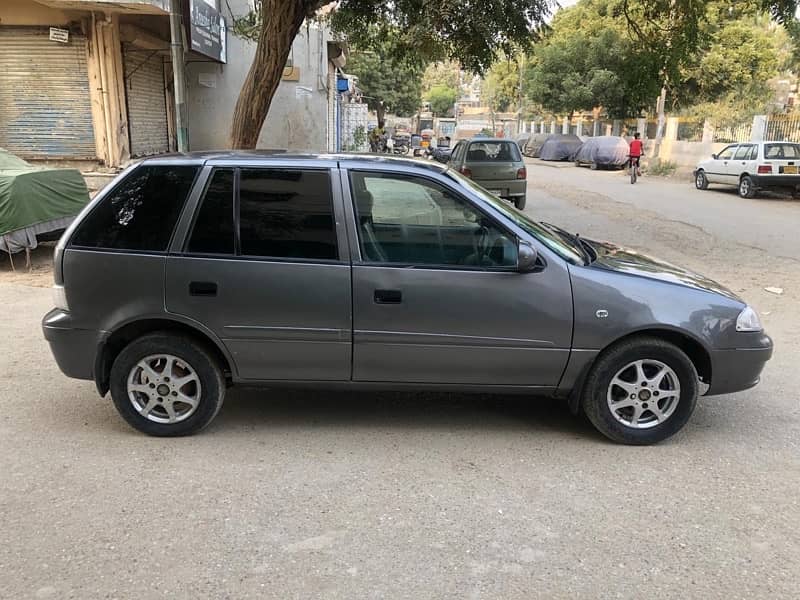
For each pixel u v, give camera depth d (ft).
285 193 13.07
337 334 13.04
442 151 94.73
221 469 12.32
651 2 36.01
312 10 29.35
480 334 13.01
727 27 108.06
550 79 121.90
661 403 13.44
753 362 13.43
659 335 13.32
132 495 11.36
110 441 13.43
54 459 12.62
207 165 13.20
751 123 79.82
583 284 12.94
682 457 13.08
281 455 12.92
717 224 45.21
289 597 8.91
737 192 66.69
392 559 9.75
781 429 14.48
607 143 102.99
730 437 14.05
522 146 149.79
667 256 34.12
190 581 9.20
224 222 13.07
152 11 38.42
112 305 13.08
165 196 13.19
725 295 13.60
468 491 11.67
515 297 12.89
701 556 9.92
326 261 12.96
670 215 49.83
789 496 11.66
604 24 119.65
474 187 14.03
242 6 51.03
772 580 9.39
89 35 39.45
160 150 48.67
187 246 13.03
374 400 15.85
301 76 54.08
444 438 13.82
